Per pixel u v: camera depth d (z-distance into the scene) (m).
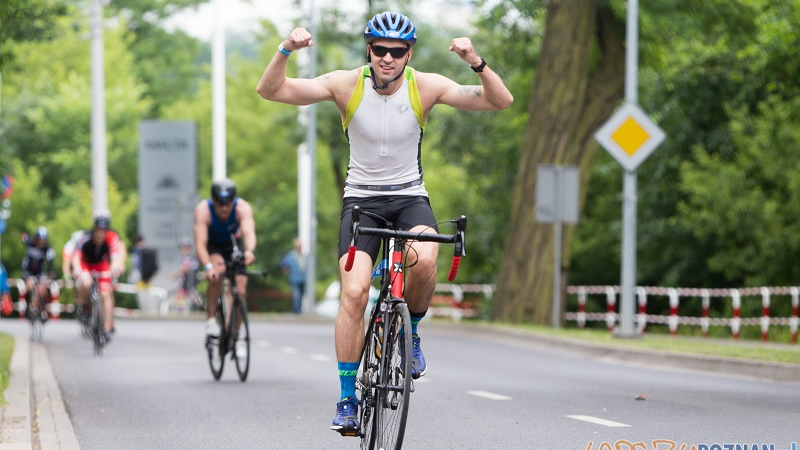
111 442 24.20
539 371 40.34
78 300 48.62
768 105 76.19
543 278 69.38
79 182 130.50
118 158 150.12
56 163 133.88
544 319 69.25
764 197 75.19
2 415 26.08
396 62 19.80
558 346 53.06
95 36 86.19
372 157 20.25
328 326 73.12
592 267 100.31
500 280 70.88
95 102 86.00
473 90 20.31
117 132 151.12
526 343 56.66
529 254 69.50
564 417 27.25
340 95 20.12
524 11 72.50
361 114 20.11
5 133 69.94
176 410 29.20
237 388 34.22
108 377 37.72
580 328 81.38
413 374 20.27
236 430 25.73
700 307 87.62
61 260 115.38
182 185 95.12
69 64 152.88
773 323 70.31
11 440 22.33
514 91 92.25
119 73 159.62
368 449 19.80
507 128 102.06
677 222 84.94
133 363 43.09
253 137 159.12
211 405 30.19
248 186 158.88
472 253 113.31
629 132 51.47
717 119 83.38
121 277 118.56
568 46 68.94
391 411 19.00
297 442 24.00
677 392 33.03
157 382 36.12
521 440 23.78
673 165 84.25
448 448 22.89
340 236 20.31
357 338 19.98
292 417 27.83
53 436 24.39
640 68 76.81
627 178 51.97
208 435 25.03
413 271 19.98
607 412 28.17
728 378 37.84
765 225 74.62
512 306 69.75
